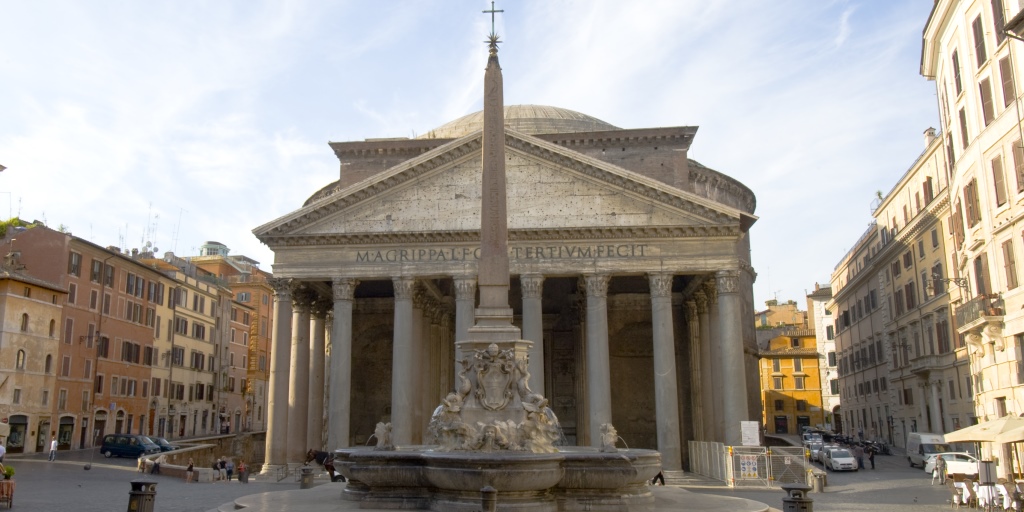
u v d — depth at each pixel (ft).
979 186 101.65
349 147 172.55
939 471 118.01
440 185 133.08
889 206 189.26
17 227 187.83
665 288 127.75
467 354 52.31
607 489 48.80
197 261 286.87
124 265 198.08
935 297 157.79
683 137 168.76
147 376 207.51
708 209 128.36
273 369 130.52
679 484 114.52
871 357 211.61
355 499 50.62
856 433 232.12
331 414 127.65
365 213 133.08
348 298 130.62
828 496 98.02
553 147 131.03
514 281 153.58
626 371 165.68
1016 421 76.23
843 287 239.30
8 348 154.20
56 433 167.32
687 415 159.63
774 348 308.19
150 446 156.97
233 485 109.19
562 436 55.21
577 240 129.59
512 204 131.75
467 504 44.60
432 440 51.75
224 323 258.16
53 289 166.40
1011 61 89.56
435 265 130.31
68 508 71.20
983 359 104.53
